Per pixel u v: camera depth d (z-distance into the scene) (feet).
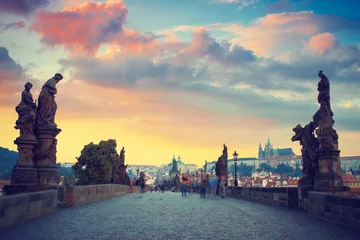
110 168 314.76
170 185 559.38
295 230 40.24
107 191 108.27
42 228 39.11
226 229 41.39
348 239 33.68
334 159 62.95
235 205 84.84
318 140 63.87
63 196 65.87
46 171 62.59
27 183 60.29
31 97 63.21
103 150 314.76
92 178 312.50
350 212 40.29
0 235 33.63
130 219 50.60
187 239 34.09
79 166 317.01
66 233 36.27
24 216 44.11
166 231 39.29
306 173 69.56
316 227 42.42
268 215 58.34
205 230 40.47
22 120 61.31
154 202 94.17
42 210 51.55
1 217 37.58
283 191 77.25
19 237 32.91
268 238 34.86
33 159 63.26
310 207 57.16
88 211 60.90
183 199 114.32
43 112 64.75
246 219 52.37
